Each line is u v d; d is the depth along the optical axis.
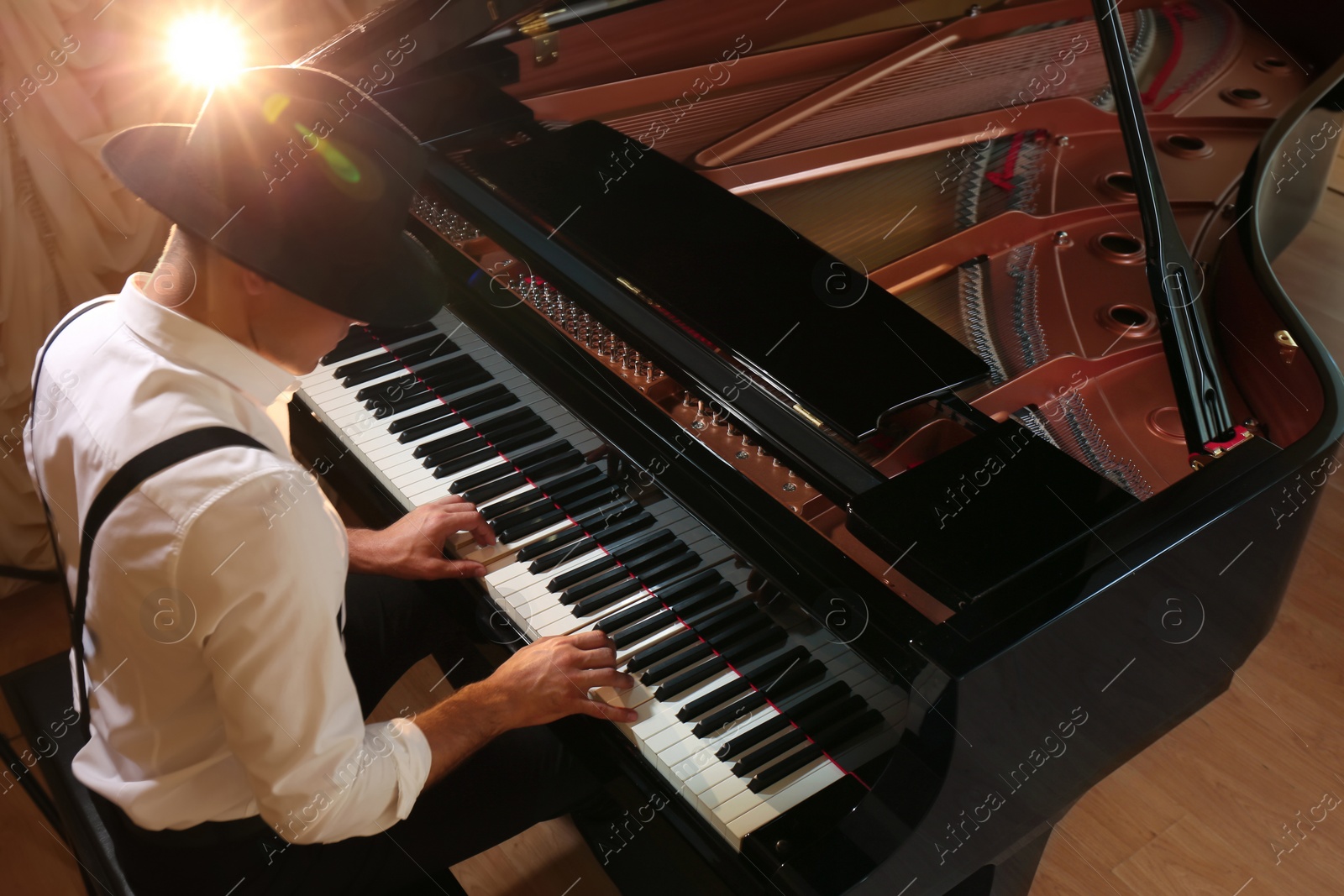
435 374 1.84
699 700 1.42
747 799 1.34
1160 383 1.86
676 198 1.92
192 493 1.07
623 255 1.76
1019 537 1.34
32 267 2.47
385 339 1.95
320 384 1.91
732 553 1.47
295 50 2.83
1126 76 1.97
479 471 1.75
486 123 2.11
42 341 2.55
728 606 1.50
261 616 1.09
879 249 2.11
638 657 1.46
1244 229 2.11
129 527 1.08
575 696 1.39
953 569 1.29
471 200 1.86
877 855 1.31
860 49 2.72
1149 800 2.22
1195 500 1.44
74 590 1.26
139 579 1.09
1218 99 2.97
